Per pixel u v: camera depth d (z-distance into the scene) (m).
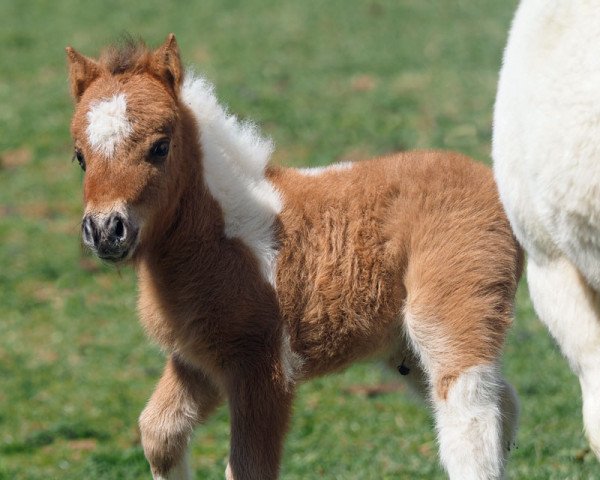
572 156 7.99
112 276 21.98
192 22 39.03
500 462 9.97
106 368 18.17
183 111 10.37
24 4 41.81
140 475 13.70
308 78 32.75
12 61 35.56
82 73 10.13
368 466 13.21
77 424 15.76
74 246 23.31
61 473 13.99
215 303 10.14
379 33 37.16
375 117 29.23
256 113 29.58
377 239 10.45
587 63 8.02
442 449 10.05
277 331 10.20
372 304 10.44
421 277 10.35
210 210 10.28
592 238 8.19
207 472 13.39
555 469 12.41
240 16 39.75
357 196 10.61
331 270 10.38
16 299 21.03
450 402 10.09
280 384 10.12
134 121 9.64
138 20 39.31
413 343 10.46
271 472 10.05
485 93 30.78
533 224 8.95
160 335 10.55
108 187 9.51
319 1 41.44
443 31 37.00
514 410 10.69
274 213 10.49
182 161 10.14
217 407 10.94
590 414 8.77
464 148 26.59
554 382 16.19
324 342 10.45
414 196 10.56
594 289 8.80
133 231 9.56
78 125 9.74
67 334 19.58
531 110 8.52
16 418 16.28
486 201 10.65
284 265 10.34
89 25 38.97
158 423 10.61
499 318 10.38
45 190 26.44
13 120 30.58
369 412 15.62
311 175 10.99
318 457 13.75
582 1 8.24
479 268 10.34
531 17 8.85
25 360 18.55
